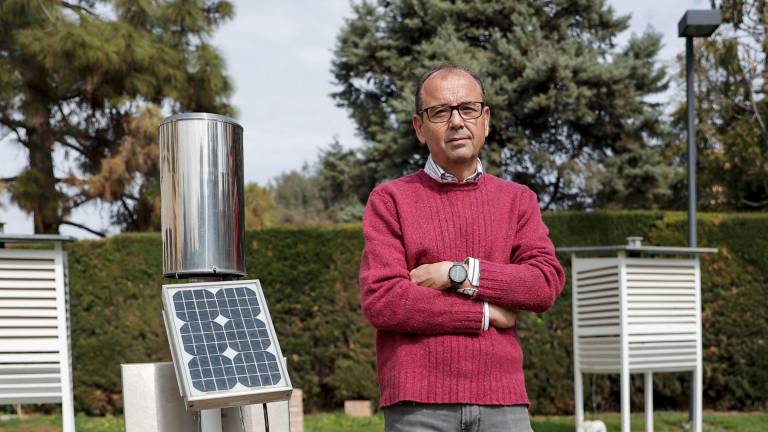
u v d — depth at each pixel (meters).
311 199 31.12
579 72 14.22
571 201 16.27
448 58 14.59
